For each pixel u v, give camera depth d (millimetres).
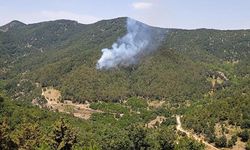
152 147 154000
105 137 167250
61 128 106188
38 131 118125
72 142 106562
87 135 177125
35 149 106312
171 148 158750
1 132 102438
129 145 149875
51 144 104938
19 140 109562
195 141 184000
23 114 192875
